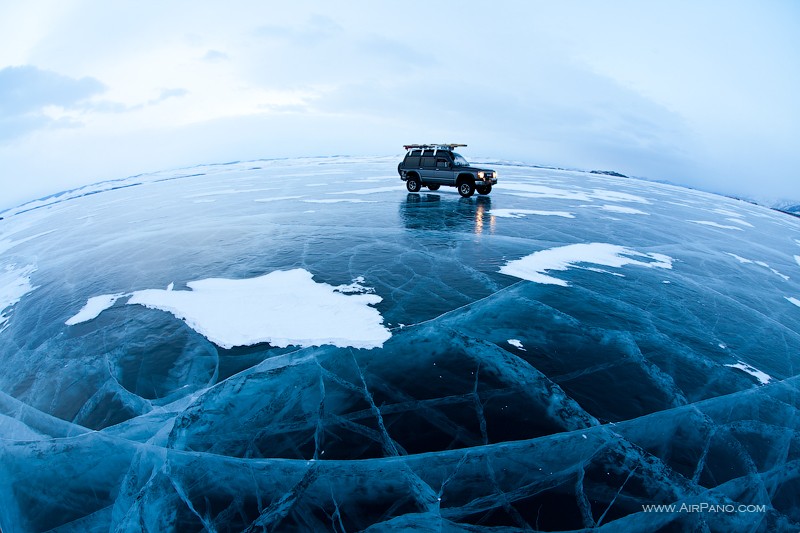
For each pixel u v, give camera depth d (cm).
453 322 532
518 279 686
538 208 1409
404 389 406
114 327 566
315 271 737
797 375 458
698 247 1002
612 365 449
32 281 850
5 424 418
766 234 1321
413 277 695
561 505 291
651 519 285
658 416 375
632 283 697
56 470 358
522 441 342
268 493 308
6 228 1872
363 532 278
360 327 519
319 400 395
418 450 335
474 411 375
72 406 426
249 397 404
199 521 295
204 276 739
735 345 513
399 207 1388
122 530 307
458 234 989
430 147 1608
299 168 3922
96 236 1211
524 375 427
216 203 1706
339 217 1233
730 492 310
